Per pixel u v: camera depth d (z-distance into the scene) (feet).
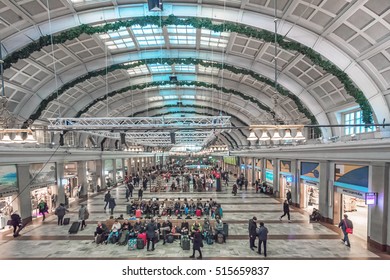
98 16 39.83
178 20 38.88
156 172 134.31
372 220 36.94
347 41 36.68
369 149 35.58
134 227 39.70
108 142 116.26
